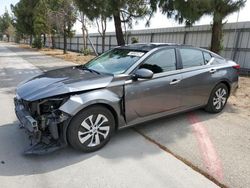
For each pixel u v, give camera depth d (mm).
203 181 3045
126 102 3906
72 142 3484
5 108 5695
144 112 4184
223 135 4410
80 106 3404
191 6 7945
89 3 9953
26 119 3400
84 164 3367
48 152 3373
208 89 5172
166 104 4461
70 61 17031
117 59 4477
